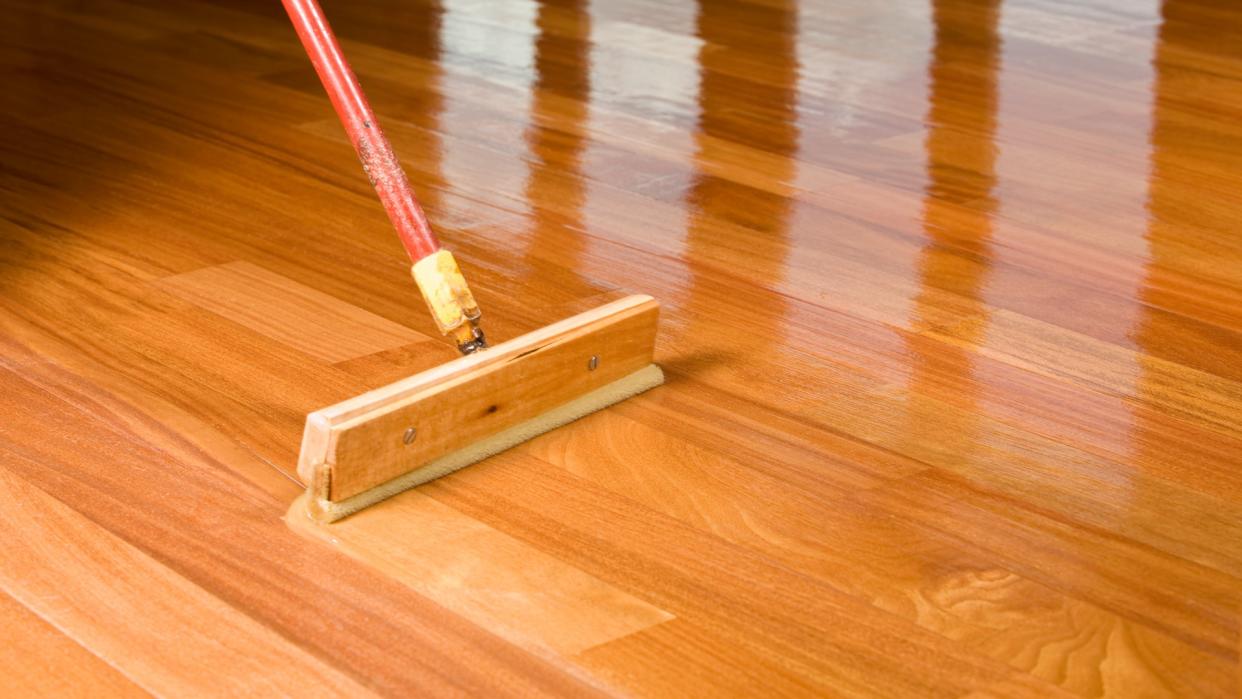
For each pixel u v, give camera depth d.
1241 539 1.28
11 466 1.33
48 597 1.14
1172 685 1.08
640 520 1.28
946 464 1.39
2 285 1.73
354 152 2.28
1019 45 3.04
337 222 1.98
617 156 2.29
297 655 1.08
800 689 1.06
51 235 1.89
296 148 2.28
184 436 1.40
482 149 2.29
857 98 2.64
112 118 2.39
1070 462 1.40
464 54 2.83
